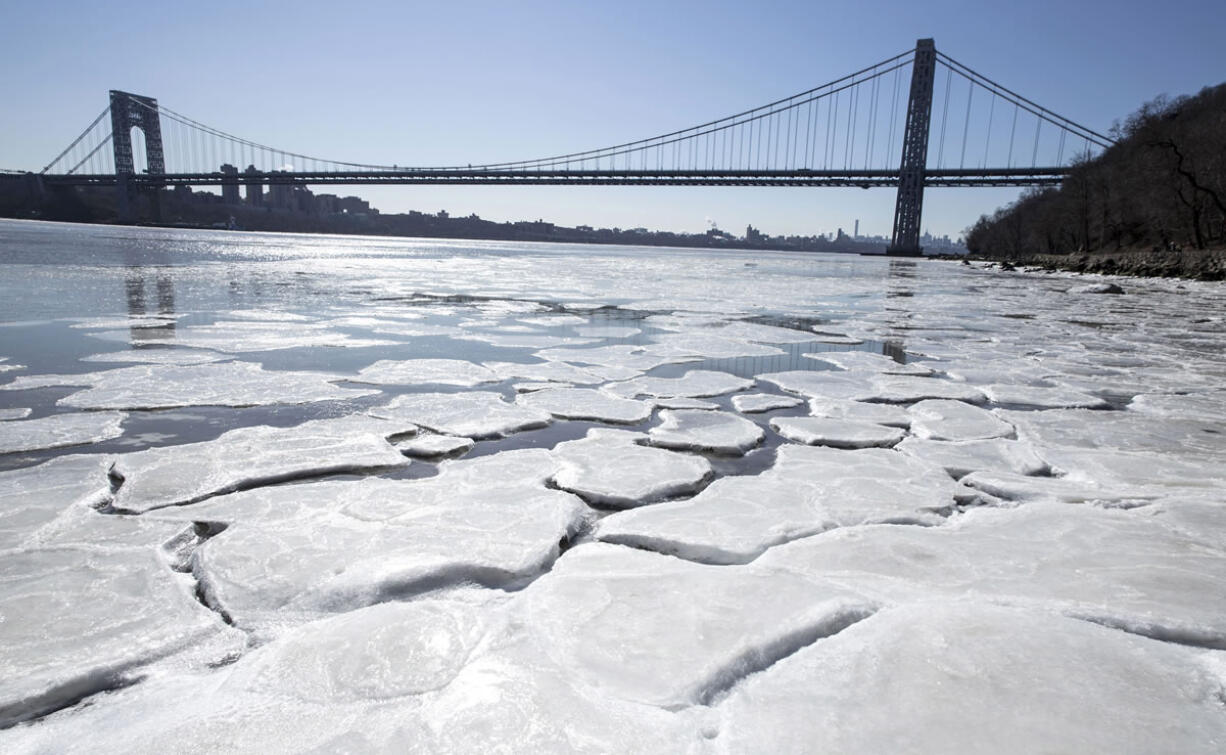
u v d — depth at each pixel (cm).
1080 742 122
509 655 148
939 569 197
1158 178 3359
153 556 198
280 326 717
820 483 277
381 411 382
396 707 130
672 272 2338
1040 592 183
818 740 122
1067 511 245
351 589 179
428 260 2873
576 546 212
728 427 367
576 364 551
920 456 322
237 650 154
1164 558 206
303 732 122
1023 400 458
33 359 511
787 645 157
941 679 140
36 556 196
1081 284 2089
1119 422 397
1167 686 139
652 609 169
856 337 762
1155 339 809
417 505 241
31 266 1484
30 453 303
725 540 217
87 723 127
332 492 253
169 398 404
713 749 120
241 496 247
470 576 192
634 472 286
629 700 133
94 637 155
